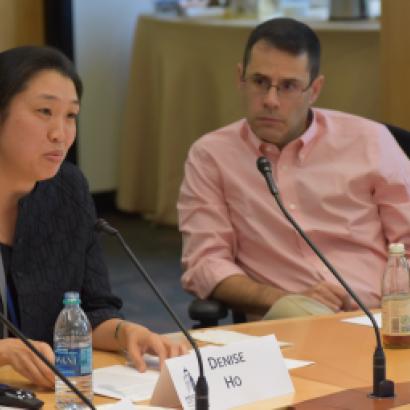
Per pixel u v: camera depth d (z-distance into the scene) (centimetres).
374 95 1816
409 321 709
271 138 964
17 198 717
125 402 549
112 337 711
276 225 977
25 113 675
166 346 680
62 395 575
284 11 2153
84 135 2300
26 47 686
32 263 730
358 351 699
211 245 977
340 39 1830
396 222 986
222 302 947
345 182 983
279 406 571
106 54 2309
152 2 2367
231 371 582
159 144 2144
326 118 1013
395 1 1389
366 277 970
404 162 1005
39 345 620
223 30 1977
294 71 936
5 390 579
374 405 568
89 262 770
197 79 2039
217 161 999
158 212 2164
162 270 1850
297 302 873
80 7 2247
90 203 774
